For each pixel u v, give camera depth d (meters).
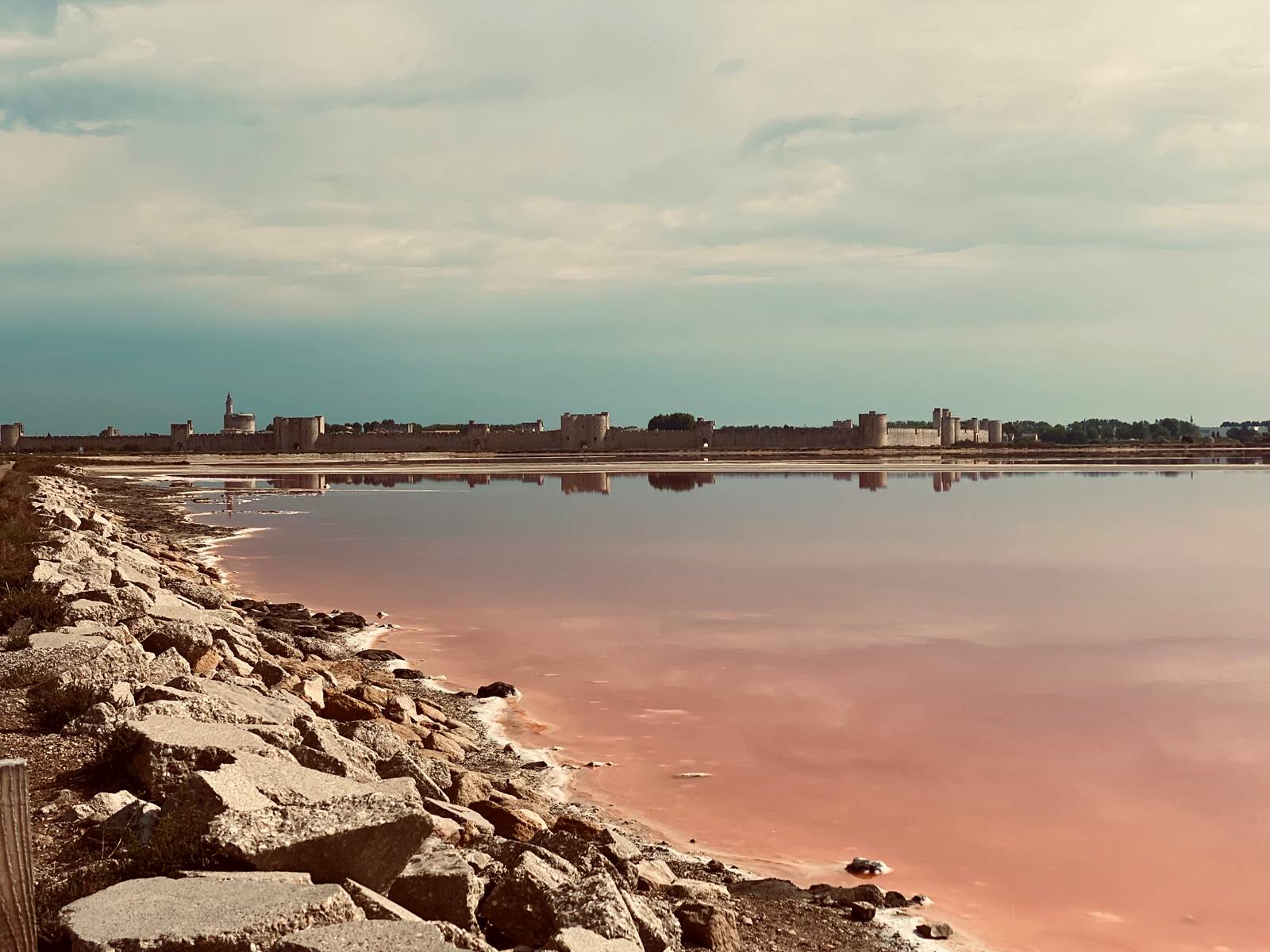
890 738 14.41
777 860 10.48
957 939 8.76
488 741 14.05
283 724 9.30
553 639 20.69
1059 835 11.19
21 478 42.16
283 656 16.61
